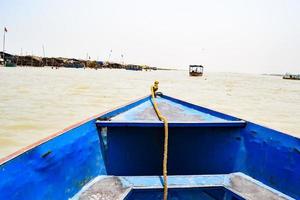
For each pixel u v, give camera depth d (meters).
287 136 3.01
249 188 3.05
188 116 4.08
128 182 3.11
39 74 55.78
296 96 33.12
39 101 17.36
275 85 66.31
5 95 19.48
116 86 33.56
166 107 4.73
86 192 2.84
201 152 3.95
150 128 3.93
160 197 3.10
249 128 3.58
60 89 25.86
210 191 3.24
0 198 1.76
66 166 2.67
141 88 31.88
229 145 3.76
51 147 2.42
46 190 2.32
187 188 3.04
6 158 1.89
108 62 155.88
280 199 2.81
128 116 3.93
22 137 9.05
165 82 50.84
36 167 2.19
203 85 46.47
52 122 11.38
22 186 2.00
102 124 3.42
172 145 4.03
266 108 20.12
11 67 91.44
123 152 3.82
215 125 3.57
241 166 3.58
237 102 22.89
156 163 3.98
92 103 17.55
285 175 2.99
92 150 3.27
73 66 128.25
